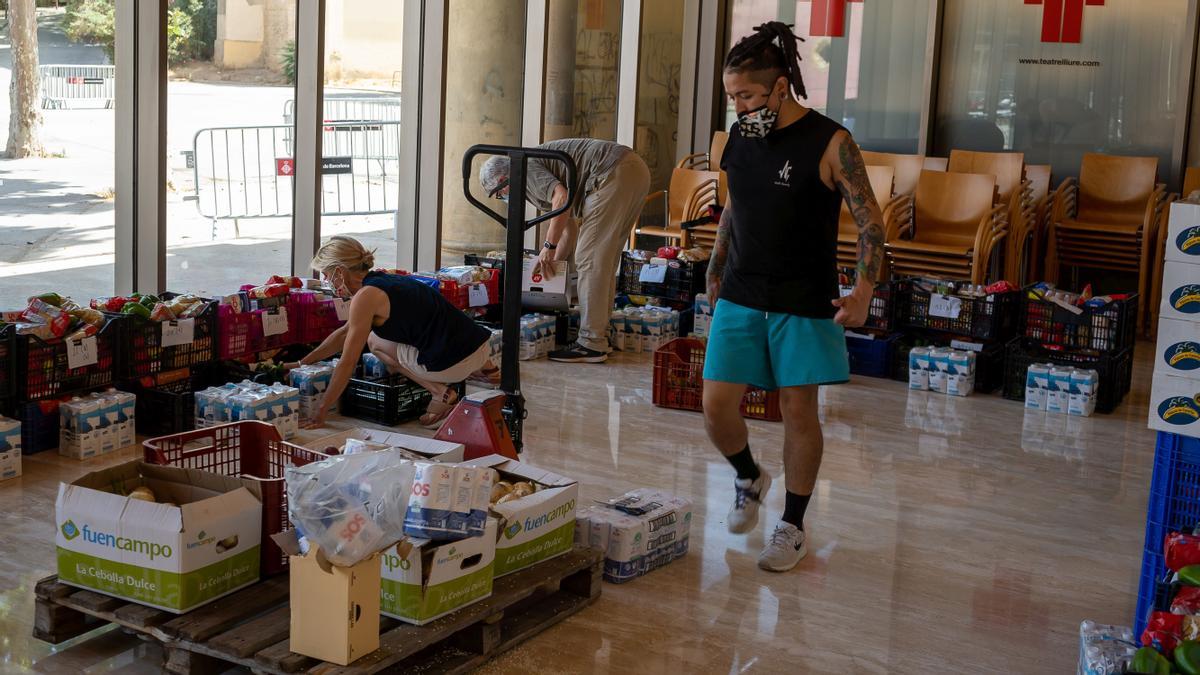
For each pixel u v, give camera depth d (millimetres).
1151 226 8039
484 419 3971
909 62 9500
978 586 3781
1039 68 9180
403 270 7094
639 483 4637
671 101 10086
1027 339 6340
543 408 5719
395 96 7020
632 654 3180
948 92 9500
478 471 2984
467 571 2986
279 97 6176
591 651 3186
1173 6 8695
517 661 3102
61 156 5242
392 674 2883
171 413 4910
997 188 8398
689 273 7457
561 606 3381
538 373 6449
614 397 6000
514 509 3236
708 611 3486
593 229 6652
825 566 3885
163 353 5066
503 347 4406
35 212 5188
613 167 6555
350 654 2689
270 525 3113
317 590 2693
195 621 2852
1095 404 6105
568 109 8570
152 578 2896
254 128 6086
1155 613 2736
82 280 5434
